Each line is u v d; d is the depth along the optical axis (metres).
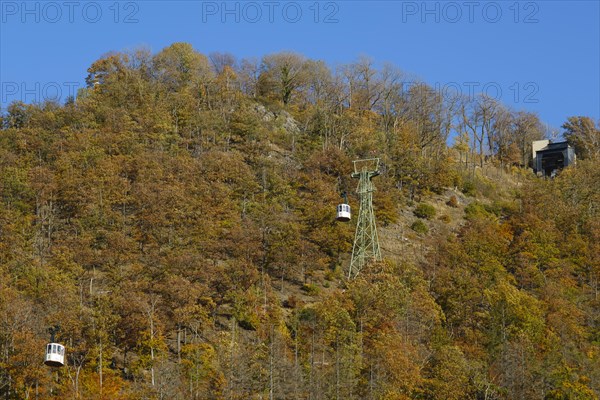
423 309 158.12
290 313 159.88
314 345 147.25
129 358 144.38
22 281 153.62
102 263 165.38
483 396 144.38
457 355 146.25
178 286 152.00
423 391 141.00
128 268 164.62
